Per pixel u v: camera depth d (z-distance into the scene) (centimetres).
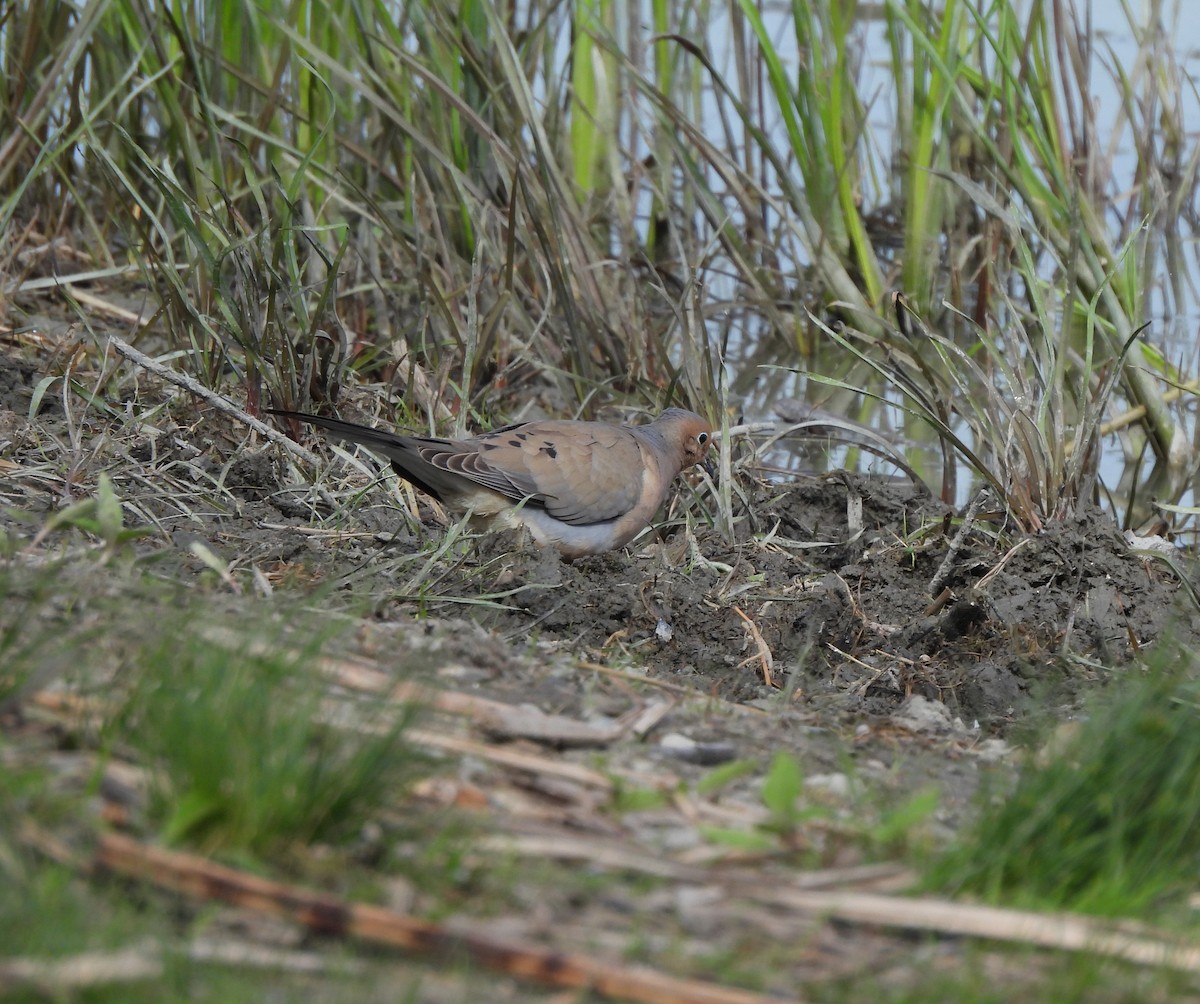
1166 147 2216
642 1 2219
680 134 2070
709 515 1244
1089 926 546
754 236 1975
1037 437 1213
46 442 1119
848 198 1861
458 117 1677
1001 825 600
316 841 551
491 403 1484
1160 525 1329
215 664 606
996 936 539
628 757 704
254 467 1145
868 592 1116
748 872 586
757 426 1376
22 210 1708
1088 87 1870
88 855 508
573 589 1001
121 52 1653
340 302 1595
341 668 716
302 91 1727
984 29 1658
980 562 1121
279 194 1317
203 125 1655
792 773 627
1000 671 961
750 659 977
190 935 488
